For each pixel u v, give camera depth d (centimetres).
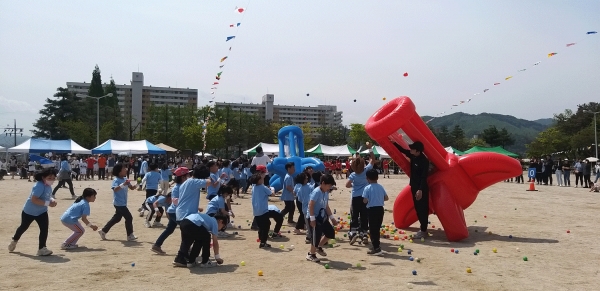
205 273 742
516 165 1140
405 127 1080
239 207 1706
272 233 1078
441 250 954
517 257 889
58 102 7444
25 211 857
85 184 2823
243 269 771
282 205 1806
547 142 7625
